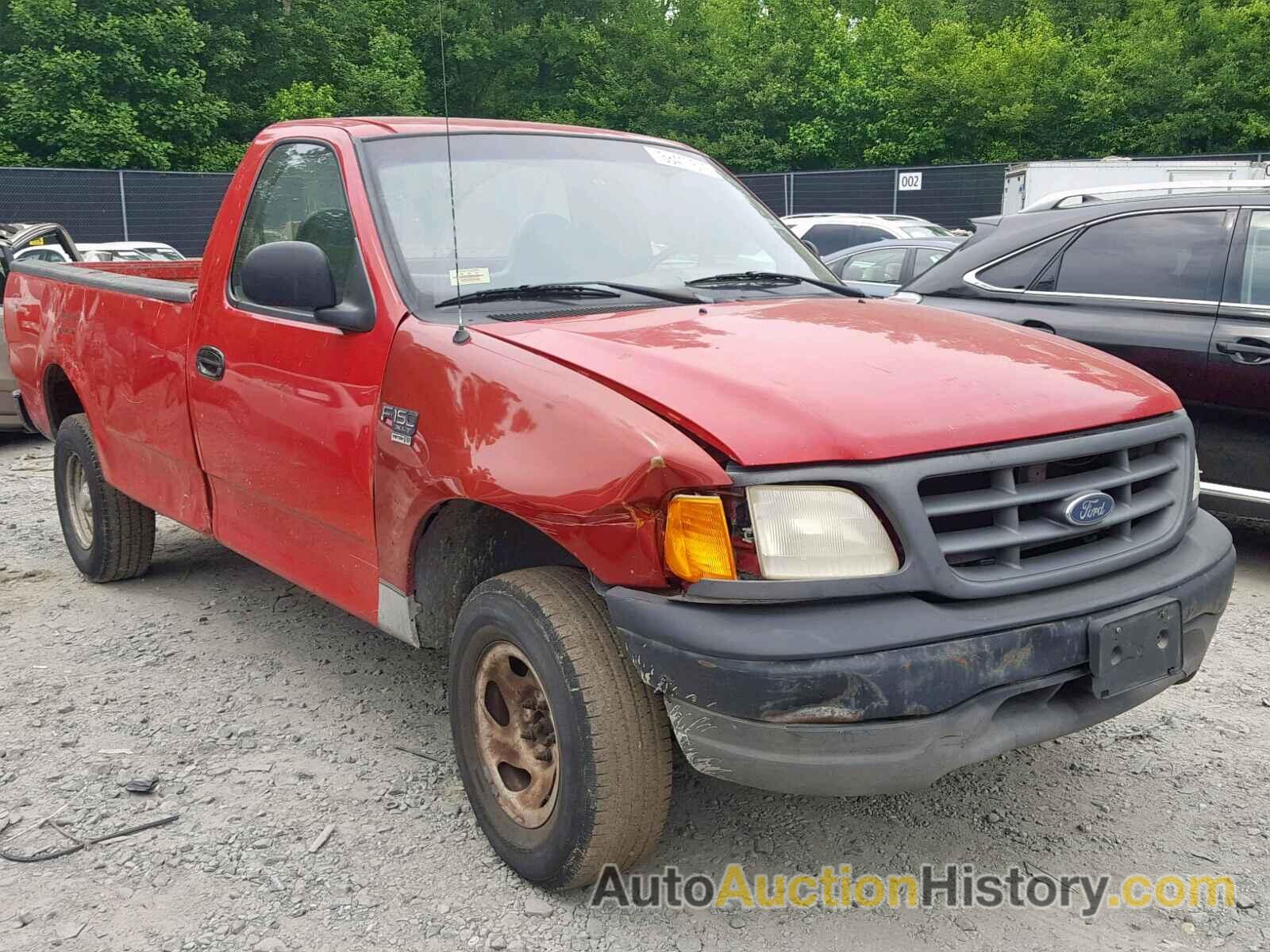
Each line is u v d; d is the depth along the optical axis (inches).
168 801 134.7
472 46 1374.3
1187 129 1272.1
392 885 117.8
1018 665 99.4
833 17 1555.1
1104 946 107.9
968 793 136.4
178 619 196.2
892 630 95.7
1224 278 213.3
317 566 145.9
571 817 107.7
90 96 1081.4
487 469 111.3
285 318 146.6
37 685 168.4
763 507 96.5
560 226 147.6
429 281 133.5
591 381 108.3
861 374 109.7
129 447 190.5
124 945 108.4
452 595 130.1
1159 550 112.3
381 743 149.6
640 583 101.0
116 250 637.9
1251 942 107.9
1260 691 163.6
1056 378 115.8
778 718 94.8
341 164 145.5
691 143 1464.1
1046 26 1406.3
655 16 1508.4
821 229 668.7
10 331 231.9
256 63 1282.0
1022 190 874.8
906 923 111.8
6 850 124.3
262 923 111.5
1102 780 138.9
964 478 102.7
